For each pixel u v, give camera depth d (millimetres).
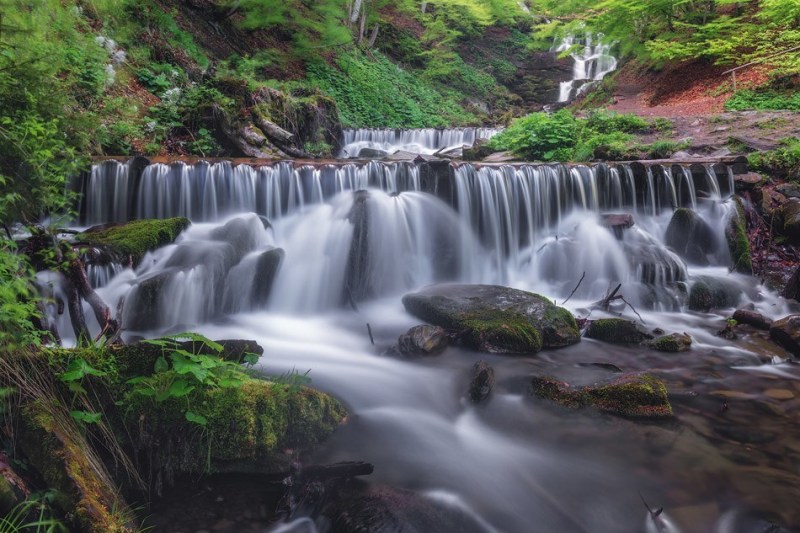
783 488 3412
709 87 17219
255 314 6594
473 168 8602
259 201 8289
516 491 3398
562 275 8234
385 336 6016
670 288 7348
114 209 7824
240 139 11133
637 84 21250
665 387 4648
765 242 8711
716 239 8680
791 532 3004
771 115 12773
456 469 3590
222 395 3365
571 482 3504
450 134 18516
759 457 3766
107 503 2682
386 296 7621
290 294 6926
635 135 13039
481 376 4660
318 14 20719
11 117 4289
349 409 4219
